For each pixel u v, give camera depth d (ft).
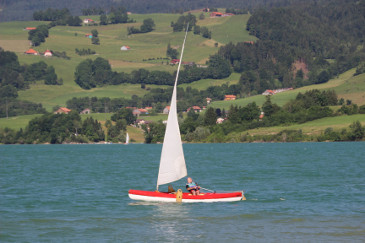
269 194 572.51
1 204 511.40
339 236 368.48
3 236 370.12
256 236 370.12
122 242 354.74
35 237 367.86
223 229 393.50
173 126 492.95
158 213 458.09
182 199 514.27
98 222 419.95
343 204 496.64
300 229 390.63
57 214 455.22
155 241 357.82
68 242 353.72
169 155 494.59
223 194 520.83
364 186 638.94
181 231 387.55
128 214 453.99
